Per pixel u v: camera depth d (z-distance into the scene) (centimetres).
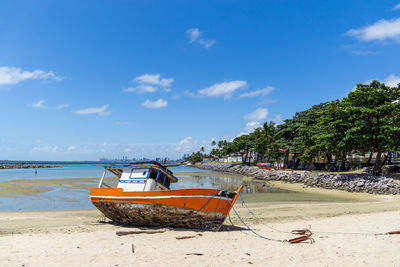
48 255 773
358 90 3434
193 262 714
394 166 4147
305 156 5225
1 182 3741
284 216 1572
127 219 1340
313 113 5281
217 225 1212
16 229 1213
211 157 19288
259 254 802
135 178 1377
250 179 5506
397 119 3084
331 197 2720
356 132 3186
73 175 5825
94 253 799
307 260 736
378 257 748
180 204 1165
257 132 9306
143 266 677
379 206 1939
